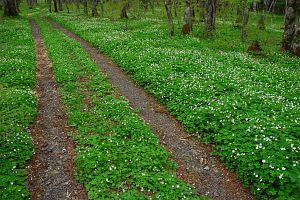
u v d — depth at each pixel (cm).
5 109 1293
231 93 1355
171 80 1538
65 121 1262
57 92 1595
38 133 1165
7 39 2984
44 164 959
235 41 3023
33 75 1808
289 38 2500
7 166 897
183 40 2791
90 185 827
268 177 790
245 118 1078
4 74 1769
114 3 4709
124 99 1455
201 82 1477
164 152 979
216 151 992
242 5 3098
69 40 2791
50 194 822
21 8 8250
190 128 1147
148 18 4834
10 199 763
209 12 3169
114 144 1014
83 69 1920
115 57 2150
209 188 844
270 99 1291
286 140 905
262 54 2402
